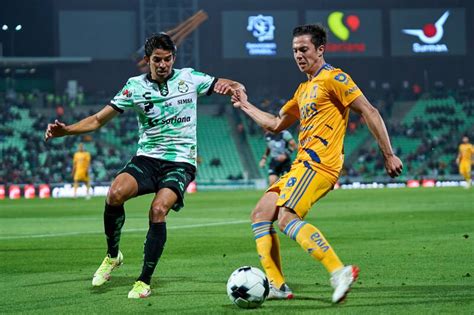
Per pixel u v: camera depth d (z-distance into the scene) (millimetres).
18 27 142750
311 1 158000
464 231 39281
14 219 58656
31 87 161875
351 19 158000
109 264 23125
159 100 22047
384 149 18531
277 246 19797
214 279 23984
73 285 23250
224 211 63938
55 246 36156
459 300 19031
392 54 159375
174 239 38469
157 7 147250
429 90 162000
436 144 148375
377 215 53312
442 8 159375
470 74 161375
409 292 20375
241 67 158500
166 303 19578
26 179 128250
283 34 157500
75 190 99500
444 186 120250
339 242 34969
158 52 21609
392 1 159375
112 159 138625
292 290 21203
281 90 159125
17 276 25656
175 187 21516
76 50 152625
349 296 19938
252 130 150750
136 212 65375
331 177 19141
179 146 22328
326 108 19172
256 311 18094
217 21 157250
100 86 154875
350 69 160625
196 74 22516
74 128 22094
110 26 153000
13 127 144000
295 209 18797
